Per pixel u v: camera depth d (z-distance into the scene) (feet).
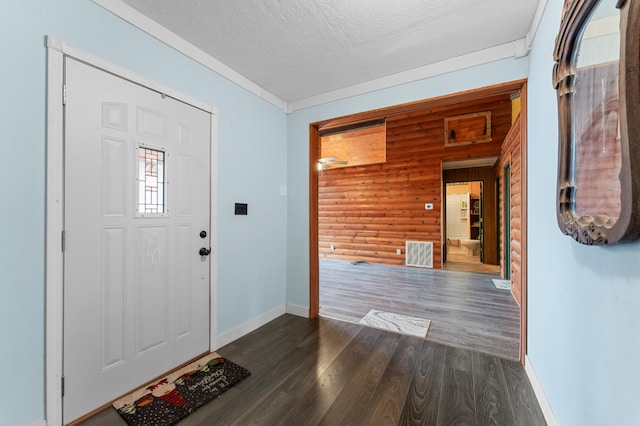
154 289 5.87
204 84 7.02
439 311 10.13
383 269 17.75
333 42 6.57
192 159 6.72
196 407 5.06
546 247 4.99
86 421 4.71
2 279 3.92
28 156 4.15
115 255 5.22
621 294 2.67
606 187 2.81
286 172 10.20
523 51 6.36
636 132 2.19
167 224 6.13
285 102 10.07
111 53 5.14
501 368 6.34
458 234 27.86
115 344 5.21
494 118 15.65
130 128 5.45
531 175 6.05
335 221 21.34
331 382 5.83
